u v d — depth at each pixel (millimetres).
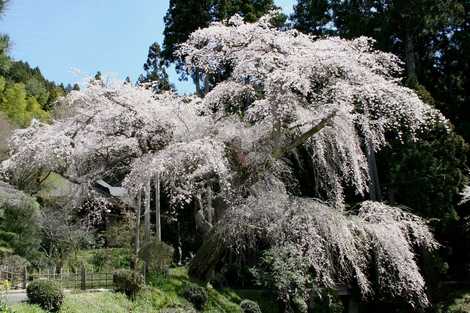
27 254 12484
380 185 15789
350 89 9602
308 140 10914
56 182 18531
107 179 16562
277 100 9742
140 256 11008
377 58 10797
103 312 8234
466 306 13070
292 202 10609
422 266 13641
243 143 10906
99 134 10766
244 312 10953
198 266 11477
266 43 10156
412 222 11852
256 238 12375
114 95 10445
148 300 9609
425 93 14727
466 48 18484
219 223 10867
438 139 14438
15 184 16250
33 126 11375
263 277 11539
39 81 35500
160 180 11898
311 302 12148
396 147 14539
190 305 10055
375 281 12414
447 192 14078
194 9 17547
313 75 9992
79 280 10578
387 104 10297
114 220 17094
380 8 18422
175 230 17031
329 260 10930
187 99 11977
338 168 11477
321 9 19578
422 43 19312
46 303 7469
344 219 10547
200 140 9867
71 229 13820
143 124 10719
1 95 26234
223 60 11055
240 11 17547
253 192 11047
